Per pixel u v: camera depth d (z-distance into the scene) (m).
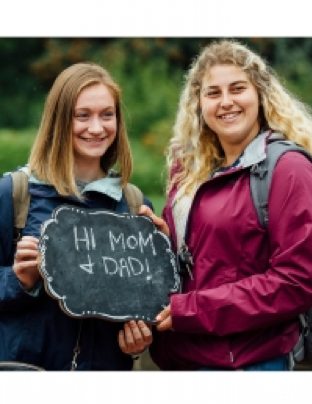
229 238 3.02
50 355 3.05
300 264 2.92
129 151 3.27
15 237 3.08
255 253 3.02
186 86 3.46
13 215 3.06
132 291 3.06
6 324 3.05
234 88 3.16
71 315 2.93
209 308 2.97
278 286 2.92
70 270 2.97
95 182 3.18
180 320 3.01
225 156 3.34
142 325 3.05
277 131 3.22
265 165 3.04
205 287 3.08
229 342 3.05
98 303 2.99
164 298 3.10
